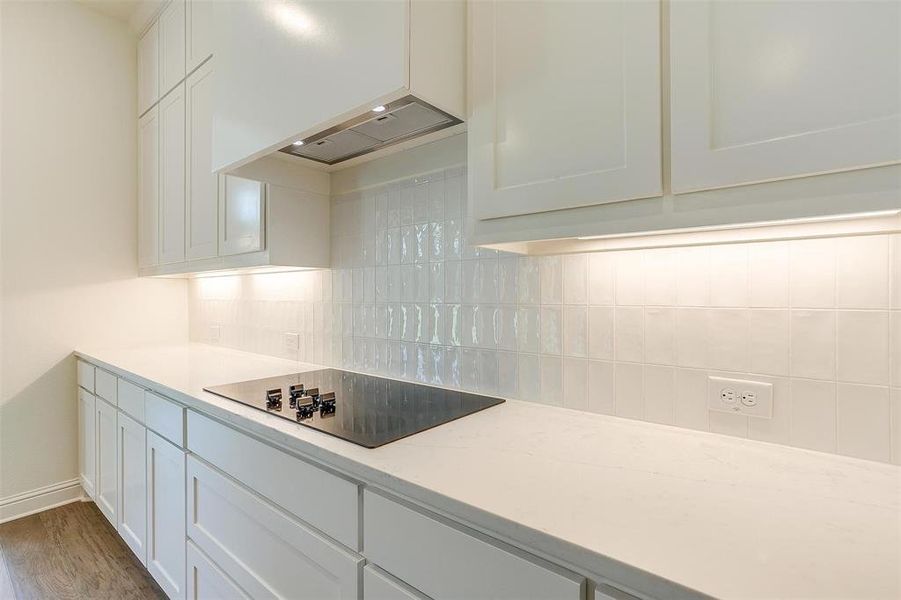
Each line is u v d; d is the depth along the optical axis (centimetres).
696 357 103
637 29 78
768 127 66
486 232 100
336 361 184
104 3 244
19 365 228
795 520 65
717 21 70
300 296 201
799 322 91
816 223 80
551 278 125
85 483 235
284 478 106
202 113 200
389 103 106
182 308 278
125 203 260
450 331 146
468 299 142
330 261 184
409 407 123
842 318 87
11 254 226
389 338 164
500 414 118
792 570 53
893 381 82
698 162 72
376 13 99
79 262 244
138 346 260
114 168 256
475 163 101
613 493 73
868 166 60
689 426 104
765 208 68
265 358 214
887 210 59
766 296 95
